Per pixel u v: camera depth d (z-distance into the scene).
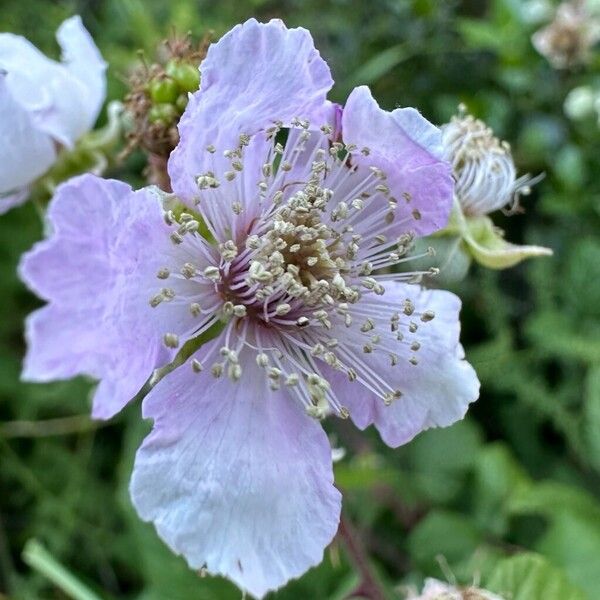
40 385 0.08
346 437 0.06
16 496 0.08
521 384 0.08
